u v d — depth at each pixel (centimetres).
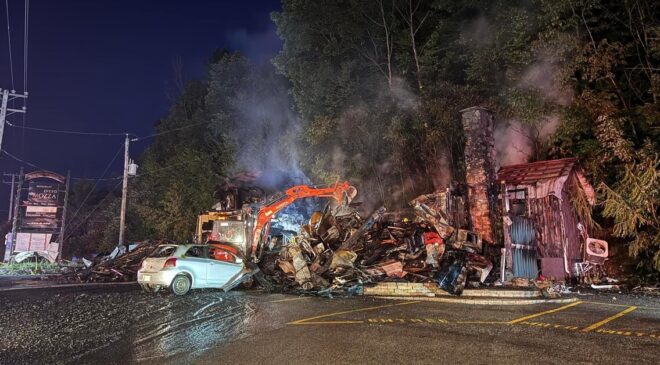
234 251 1612
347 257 1480
